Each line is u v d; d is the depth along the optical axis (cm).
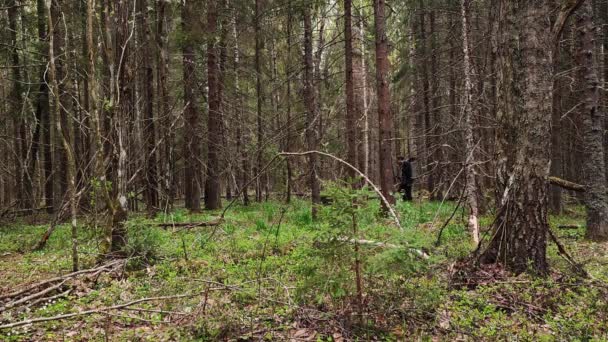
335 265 423
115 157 770
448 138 1378
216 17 1549
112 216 736
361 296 435
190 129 1473
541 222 572
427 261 450
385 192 1188
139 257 705
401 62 1981
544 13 579
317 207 433
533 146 572
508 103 598
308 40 1265
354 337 423
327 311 472
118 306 461
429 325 440
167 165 1414
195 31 1434
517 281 528
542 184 573
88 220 992
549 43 581
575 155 1817
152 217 1305
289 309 480
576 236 920
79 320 494
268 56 2086
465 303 495
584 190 886
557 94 1405
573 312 462
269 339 427
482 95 1020
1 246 967
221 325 443
